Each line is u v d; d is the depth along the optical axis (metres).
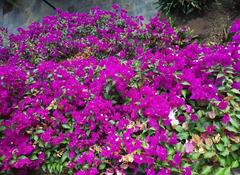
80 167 0.77
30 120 0.82
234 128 0.73
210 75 0.81
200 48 0.93
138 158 0.70
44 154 0.81
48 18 1.34
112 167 0.74
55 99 0.89
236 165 0.71
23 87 0.95
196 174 0.70
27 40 1.27
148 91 0.82
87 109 0.80
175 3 1.30
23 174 0.82
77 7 1.55
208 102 0.77
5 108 0.89
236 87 0.78
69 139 0.80
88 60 1.03
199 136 0.75
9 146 0.82
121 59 1.05
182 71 0.84
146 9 1.40
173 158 0.71
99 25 1.25
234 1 1.26
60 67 0.99
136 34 1.14
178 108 0.78
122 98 0.87
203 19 1.26
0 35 1.42
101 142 0.79
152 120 0.76
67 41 1.21
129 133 0.76
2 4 1.77
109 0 1.50
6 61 1.26
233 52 0.82
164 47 1.13
